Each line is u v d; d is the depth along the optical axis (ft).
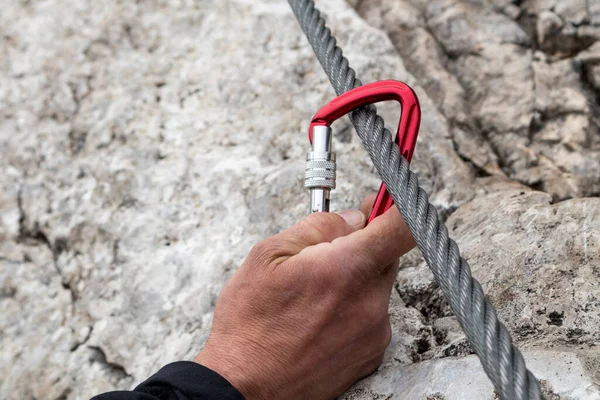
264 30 5.76
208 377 3.01
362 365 3.27
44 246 5.50
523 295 3.53
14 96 6.17
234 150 5.19
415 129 3.23
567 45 5.50
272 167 5.00
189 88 5.70
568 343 3.18
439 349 3.49
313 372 3.14
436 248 2.85
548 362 2.96
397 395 3.19
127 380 4.60
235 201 4.90
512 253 3.77
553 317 3.37
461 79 5.63
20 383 5.02
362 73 5.36
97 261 5.14
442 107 5.42
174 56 5.94
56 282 5.31
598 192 4.89
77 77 6.07
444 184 4.79
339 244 3.00
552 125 5.24
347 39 5.58
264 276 3.13
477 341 2.62
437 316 3.86
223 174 5.05
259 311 3.14
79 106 5.91
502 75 5.49
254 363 3.08
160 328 4.63
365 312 3.09
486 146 5.27
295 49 5.61
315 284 3.01
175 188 5.14
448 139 5.14
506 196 4.42
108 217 5.24
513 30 5.65
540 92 5.34
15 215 5.64
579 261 3.55
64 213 5.45
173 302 4.67
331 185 3.38
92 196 5.40
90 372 4.80
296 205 4.74
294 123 5.22
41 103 6.04
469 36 5.72
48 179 5.67
